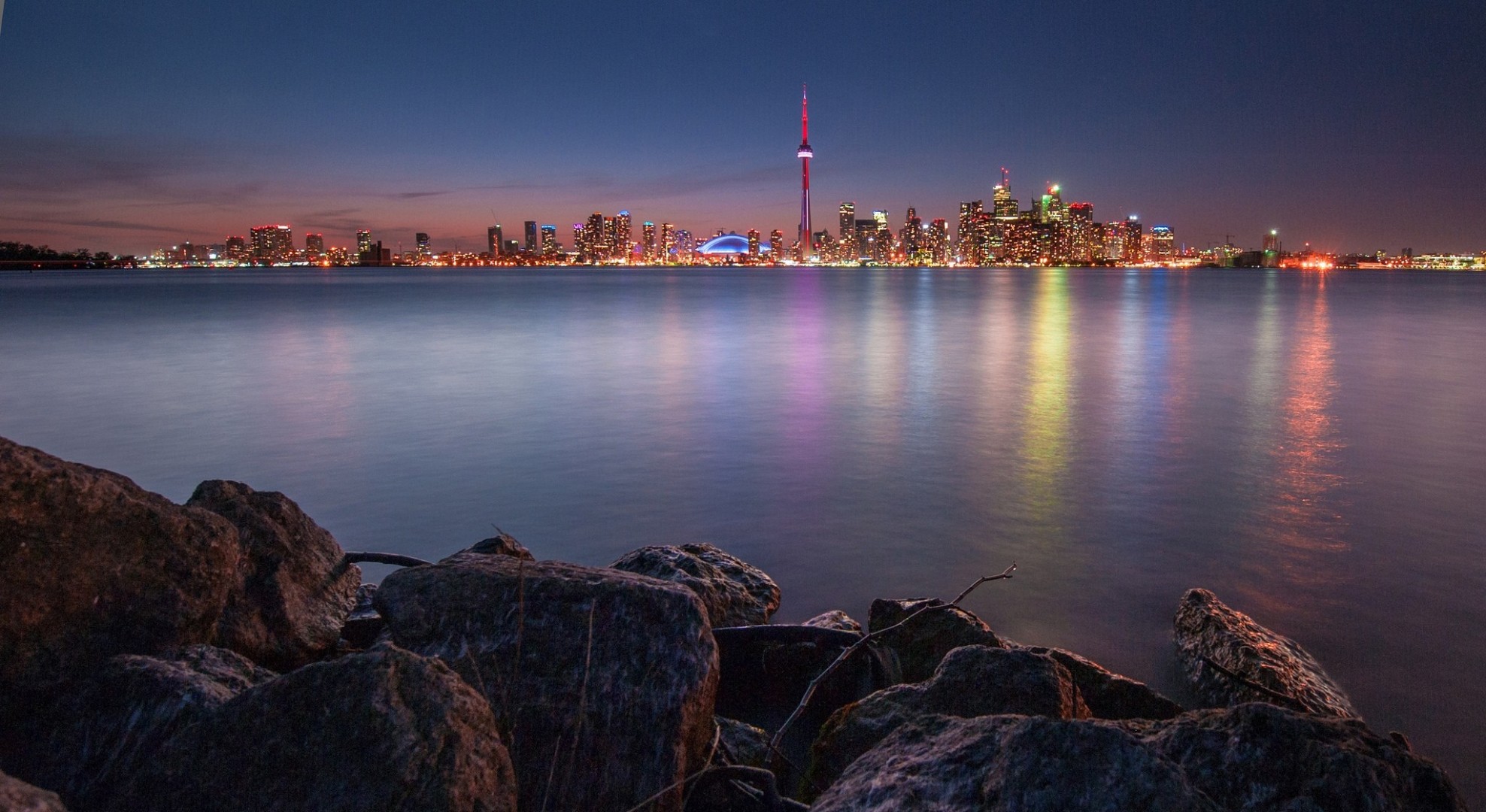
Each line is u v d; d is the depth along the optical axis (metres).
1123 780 2.38
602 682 3.67
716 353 30.62
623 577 4.14
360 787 2.65
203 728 2.88
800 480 12.54
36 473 3.61
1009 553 9.39
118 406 19.30
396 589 4.10
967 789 2.61
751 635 5.72
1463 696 6.29
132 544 3.81
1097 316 53.66
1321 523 10.37
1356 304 66.94
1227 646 6.32
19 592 3.44
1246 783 2.86
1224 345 33.47
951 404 19.33
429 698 2.85
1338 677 6.59
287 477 12.95
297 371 25.44
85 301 69.25
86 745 3.08
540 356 29.73
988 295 91.25
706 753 3.89
